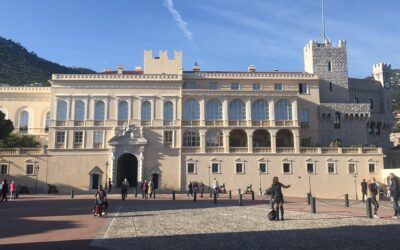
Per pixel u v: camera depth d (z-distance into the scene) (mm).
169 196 58688
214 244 16359
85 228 22172
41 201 45438
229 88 79312
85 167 71188
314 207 31062
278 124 74000
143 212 32719
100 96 73938
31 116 80125
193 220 26281
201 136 73188
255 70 86438
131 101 74188
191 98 74938
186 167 71812
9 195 55562
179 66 81312
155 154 72312
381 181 71500
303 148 72812
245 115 74375
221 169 71688
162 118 73812
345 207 39062
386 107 100875
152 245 16250
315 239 17422
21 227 22547
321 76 86812
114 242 17125
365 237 17828
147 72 80812
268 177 71375
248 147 72625
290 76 80938
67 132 72312
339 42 88500
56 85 73812
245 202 46062
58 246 16172
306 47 91062
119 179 72875
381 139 97812
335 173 71750
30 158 70562
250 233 19594
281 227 21891
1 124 62031
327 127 80875
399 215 26422
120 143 71250
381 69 102500
